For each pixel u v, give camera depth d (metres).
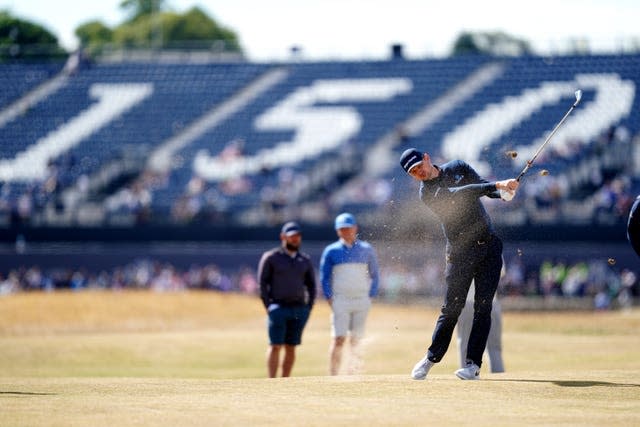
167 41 168.25
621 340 34.88
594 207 64.81
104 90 87.06
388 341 34.19
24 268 69.56
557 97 77.50
